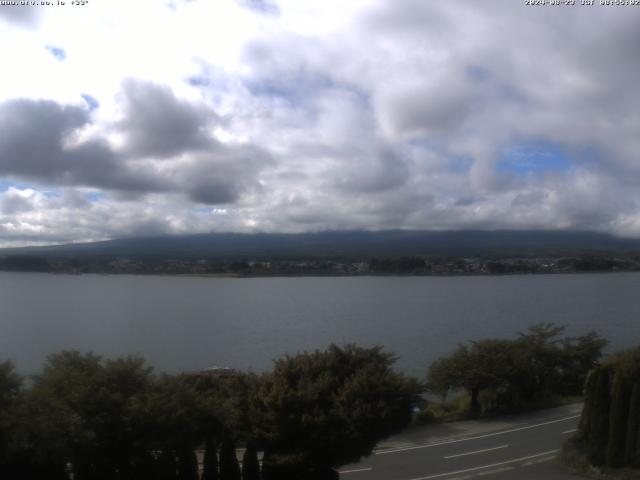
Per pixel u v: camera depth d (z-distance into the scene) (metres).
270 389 20.92
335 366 22.66
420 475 25.72
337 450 20.59
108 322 106.88
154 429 18.20
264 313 124.00
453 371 36.28
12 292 165.25
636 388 23.94
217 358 70.56
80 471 18.80
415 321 109.62
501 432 32.56
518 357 37.16
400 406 21.56
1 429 17.55
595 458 24.92
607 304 137.12
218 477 20.34
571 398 39.78
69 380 18.42
